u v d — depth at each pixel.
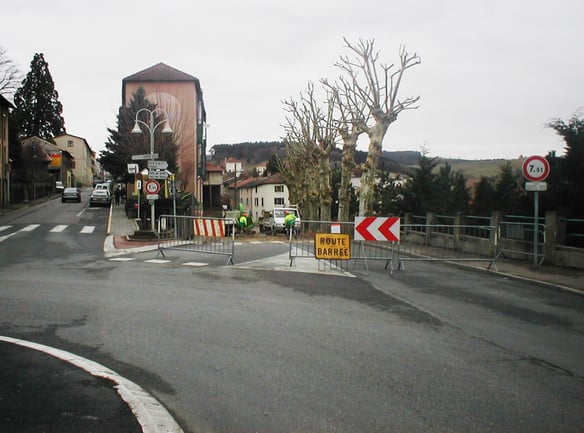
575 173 17.61
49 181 76.12
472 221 19.38
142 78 52.41
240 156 149.25
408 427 4.42
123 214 40.38
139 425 4.42
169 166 41.97
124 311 8.91
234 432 4.32
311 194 43.78
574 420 4.61
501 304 9.83
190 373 5.79
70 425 4.41
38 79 87.44
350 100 32.38
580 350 6.83
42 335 7.38
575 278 12.50
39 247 20.22
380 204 39.31
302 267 14.70
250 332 7.55
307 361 6.21
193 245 18.00
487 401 5.02
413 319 8.46
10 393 5.15
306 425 4.45
